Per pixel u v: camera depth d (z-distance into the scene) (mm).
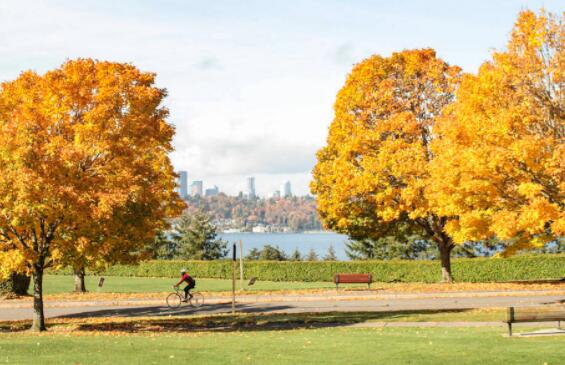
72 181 22172
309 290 37625
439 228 40312
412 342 18062
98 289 42344
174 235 75562
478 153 25031
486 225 29719
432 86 39250
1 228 22672
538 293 34375
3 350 17734
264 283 48406
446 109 34094
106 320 28828
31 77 25469
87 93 24703
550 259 46969
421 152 36562
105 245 23422
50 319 29594
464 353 15664
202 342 19547
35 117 23031
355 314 27828
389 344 17812
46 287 44781
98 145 23609
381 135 38844
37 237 24094
